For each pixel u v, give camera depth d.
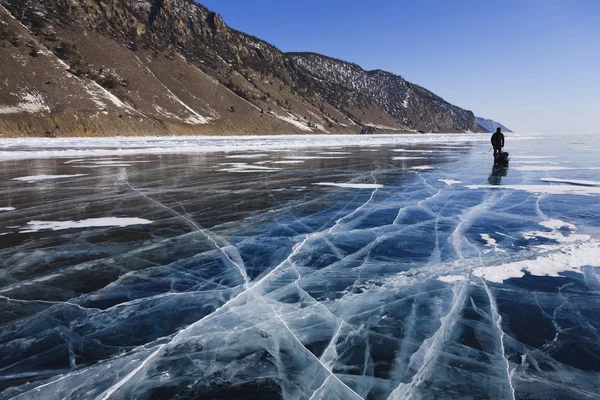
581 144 33.59
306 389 2.32
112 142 34.53
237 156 19.47
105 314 3.32
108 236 5.70
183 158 18.19
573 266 4.26
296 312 3.31
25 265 4.52
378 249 4.98
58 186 10.12
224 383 2.38
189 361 2.62
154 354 2.71
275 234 5.75
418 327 3.04
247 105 102.12
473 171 13.24
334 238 5.50
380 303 3.45
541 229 5.80
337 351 2.73
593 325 3.03
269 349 2.76
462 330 2.98
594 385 2.32
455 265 4.36
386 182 10.82
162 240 5.49
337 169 13.95
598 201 7.91
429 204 7.79
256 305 3.45
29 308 3.44
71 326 3.12
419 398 2.22
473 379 2.39
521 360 2.59
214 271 4.29
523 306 3.36
